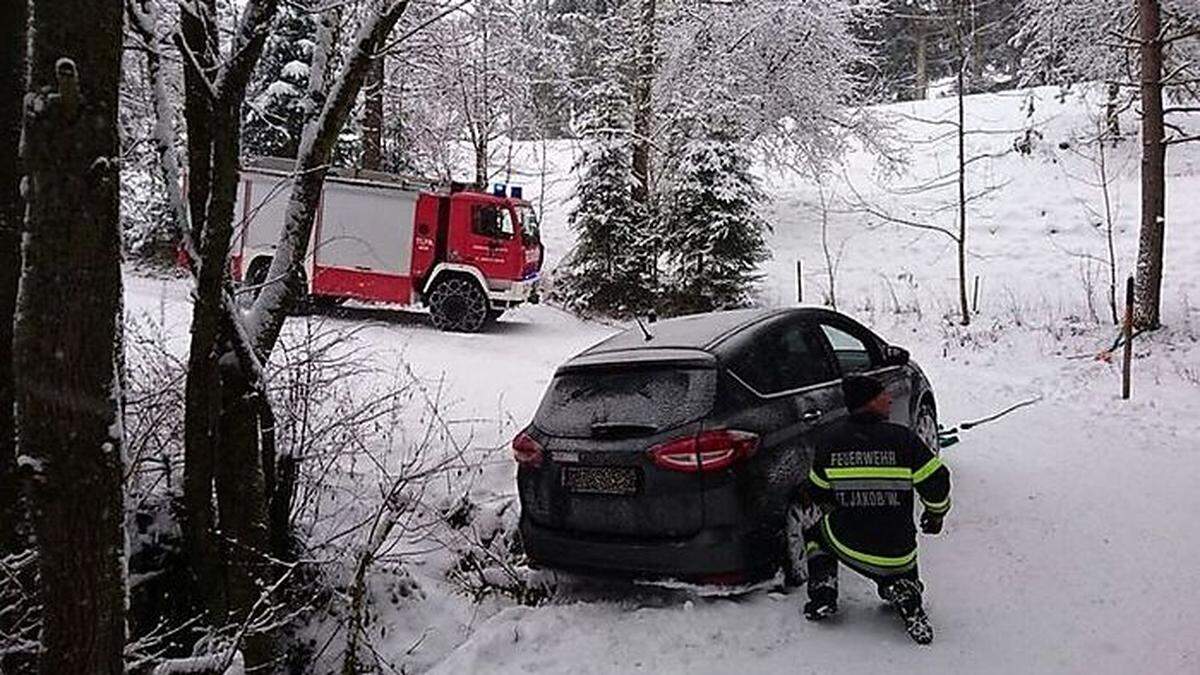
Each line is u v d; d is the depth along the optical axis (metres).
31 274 2.25
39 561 2.37
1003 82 32.41
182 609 4.96
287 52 17.77
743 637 4.87
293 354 6.41
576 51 24.56
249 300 8.34
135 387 5.57
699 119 18.34
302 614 5.33
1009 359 13.10
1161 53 14.33
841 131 22.41
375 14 4.68
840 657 4.60
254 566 4.46
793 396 5.65
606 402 5.46
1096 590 5.29
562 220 25.22
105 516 2.40
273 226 14.86
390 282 15.57
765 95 20.91
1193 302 15.03
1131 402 10.38
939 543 6.14
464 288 15.43
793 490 5.39
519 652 4.93
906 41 34.31
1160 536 6.13
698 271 17.08
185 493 4.38
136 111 4.96
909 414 7.17
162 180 4.54
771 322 5.98
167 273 14.59
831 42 20.72
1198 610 4.96
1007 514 6.66
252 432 4.48
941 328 15.28
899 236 21.42
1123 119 25.14
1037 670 4.38
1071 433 9.17
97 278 2.30
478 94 22.08
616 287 17.83
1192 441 8.74
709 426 5.08
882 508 4.74
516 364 12.01
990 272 18.75
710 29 19.56
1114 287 15.05
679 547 5.02
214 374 4.26
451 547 6.23
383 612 5.53
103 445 2.37
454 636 5.47
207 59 4.25
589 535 5.34
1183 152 23.16
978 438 9.03
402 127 21.14
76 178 2.24
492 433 8.21
